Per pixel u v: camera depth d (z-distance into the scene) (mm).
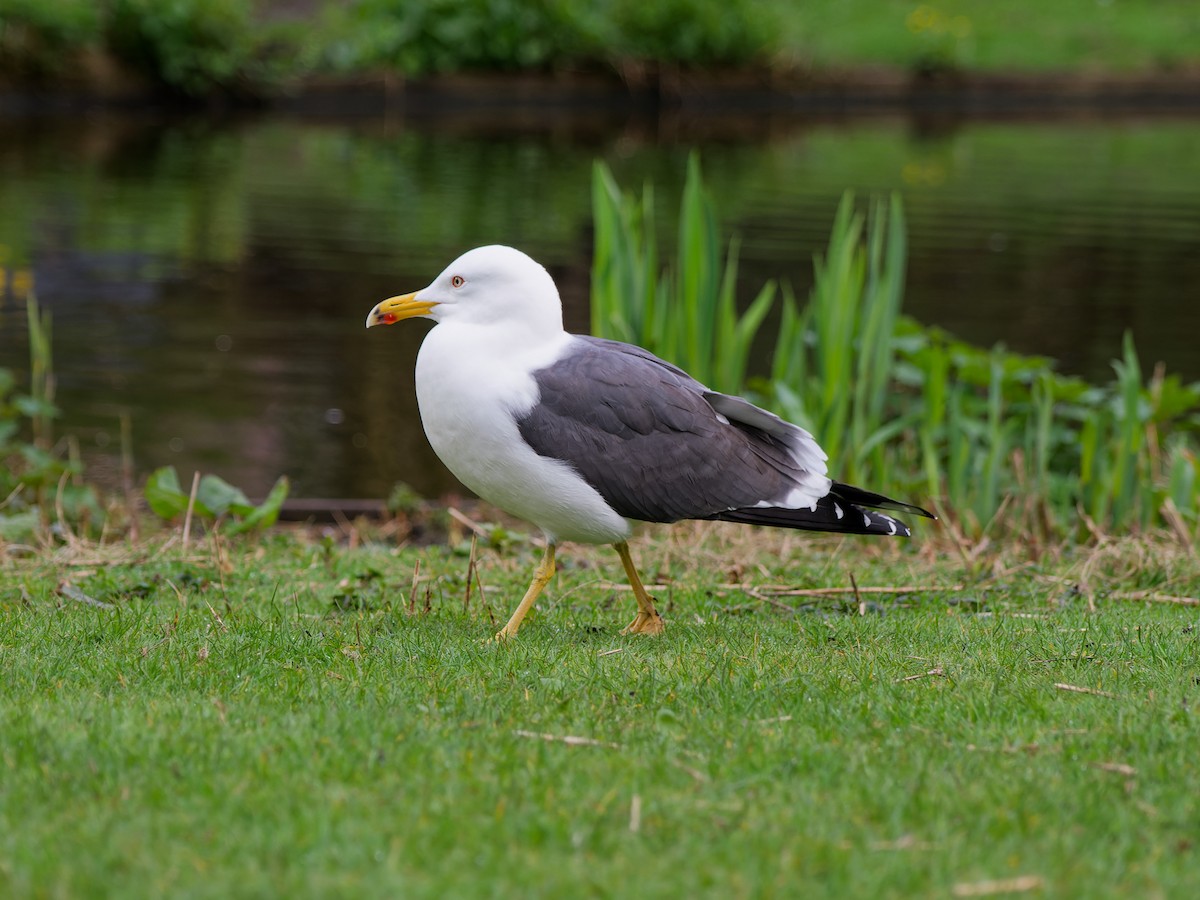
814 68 40781
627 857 5223
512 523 13094
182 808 5527
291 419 16016
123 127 33125
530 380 8211
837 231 12859
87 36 34750
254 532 11797
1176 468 12477
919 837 5461
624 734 6473
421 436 15750
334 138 33156
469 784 5816
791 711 6867
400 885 4957
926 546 11672
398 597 9703
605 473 8250
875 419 13219
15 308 19453
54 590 9648
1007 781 5988
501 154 31750
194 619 8688
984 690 7250
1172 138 36406
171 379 17016
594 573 10648
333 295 20453
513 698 6910
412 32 37656
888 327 13094
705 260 13008
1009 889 5070
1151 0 46438
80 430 15352
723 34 39625
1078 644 8297
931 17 43594
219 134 33031
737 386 13336
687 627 8875
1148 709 6922
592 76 39094
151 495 11484
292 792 5691
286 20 38812
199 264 21812
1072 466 14102
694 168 12945
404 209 25750
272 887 4934
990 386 13219
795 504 8594
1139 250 24141
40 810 5496
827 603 9828
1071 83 41781
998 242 24500
